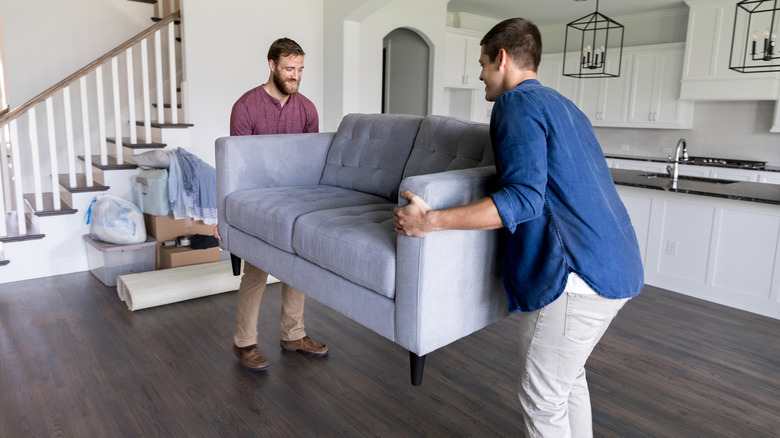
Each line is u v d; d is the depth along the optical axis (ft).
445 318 5.03
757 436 6.77
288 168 8.54
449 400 7.53
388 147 7.73
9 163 15.65
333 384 7.89
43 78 16.01
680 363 8.79
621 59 23.00
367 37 18.81
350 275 5.57
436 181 4.69
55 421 6.81
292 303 8.64
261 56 16.93
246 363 8.29
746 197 10.79
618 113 23.41
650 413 7.25
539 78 26.76
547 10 23.17
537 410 4.95
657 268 12.92
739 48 18.99
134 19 17.19
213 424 6.81
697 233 12.10
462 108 25.48
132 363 8.42
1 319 10.12
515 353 9.05
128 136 17.40
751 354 9.21
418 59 22.43
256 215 7.22
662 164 21.34
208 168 13.21
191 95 15.83
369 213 6.43
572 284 4.50
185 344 9.14
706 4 19.70
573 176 4.41
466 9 23.50
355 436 6.64
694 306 11.59
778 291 10.90
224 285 11.53
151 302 10.60
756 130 20.21
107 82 16.84
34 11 15.66
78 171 16.58
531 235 4.61
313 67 18.06
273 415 7.05
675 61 21.20
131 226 12.24
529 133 4.27
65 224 13.00
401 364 8.57
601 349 9.26
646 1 20.92
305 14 17.60
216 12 15.89
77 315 10.37
